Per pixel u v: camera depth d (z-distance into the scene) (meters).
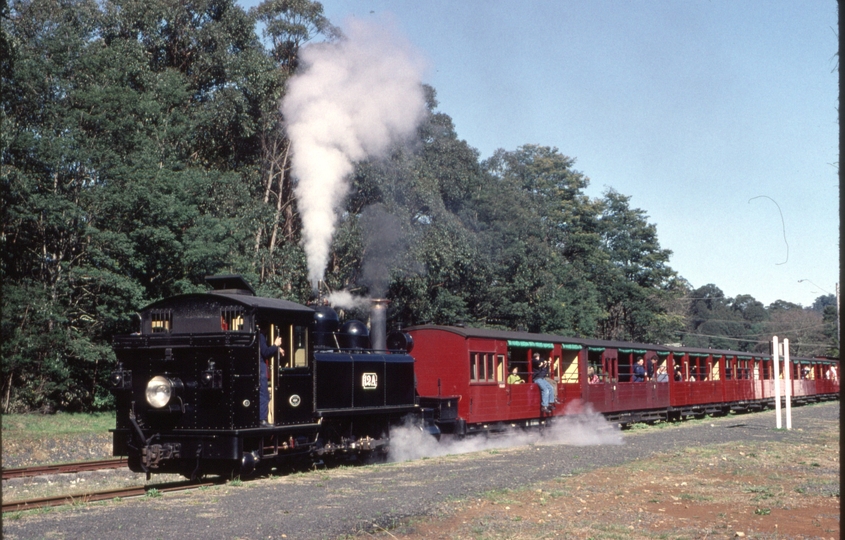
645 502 11.14
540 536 8.63
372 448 16.48
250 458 12.82
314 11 38.25
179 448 12.84
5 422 25.59
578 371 25.73
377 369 17.22
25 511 9.91
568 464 15.57
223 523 9.01
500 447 21.00
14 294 27.48
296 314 14.40
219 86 39.25
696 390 33.97
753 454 17.89
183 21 37.91
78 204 29.84
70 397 30.64
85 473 15.57
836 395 55.28
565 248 76.06
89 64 31.62
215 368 12.73
